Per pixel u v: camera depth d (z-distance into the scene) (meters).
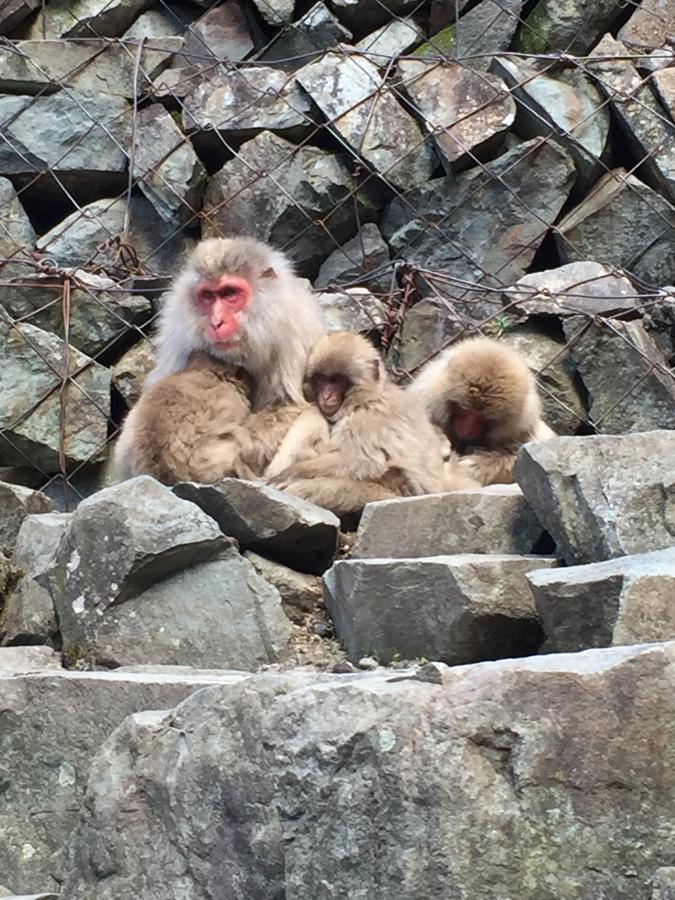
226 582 5.89
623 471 5.87
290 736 3.93
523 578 5.54
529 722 3.76
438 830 3.70
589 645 4.95
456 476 7.50
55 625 6.13
